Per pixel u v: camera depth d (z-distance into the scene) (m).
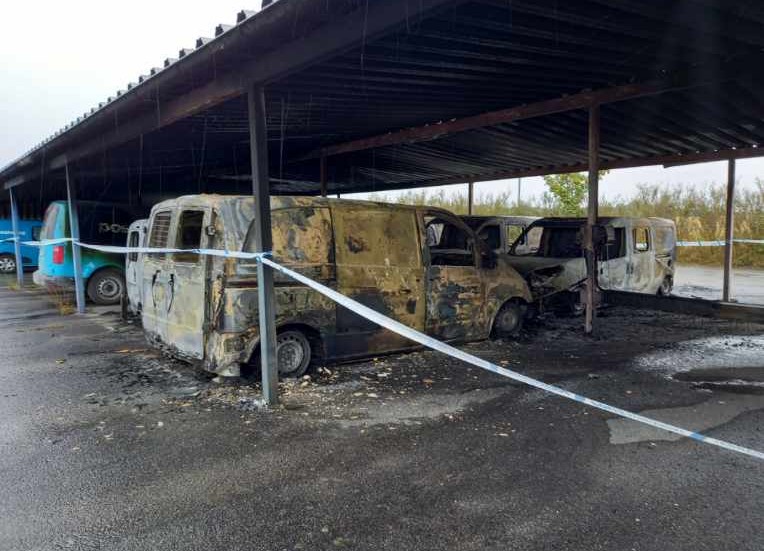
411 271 6.01
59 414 4.52
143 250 5.53
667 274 11.30
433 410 4.60
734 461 3.66
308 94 6.02
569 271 8.92
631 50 5.11
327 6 3.53
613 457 3.71
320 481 3.36
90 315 9.42
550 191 21.52
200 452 3.78
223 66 4.60
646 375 5.70
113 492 3.23
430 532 2.82
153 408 4.65
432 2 3.25
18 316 9.35
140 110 6.07
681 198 22.80
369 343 5.72
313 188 17.39
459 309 6.48
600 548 2.68
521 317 7.47
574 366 6.03
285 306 5.15
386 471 3.50
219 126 7.41
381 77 5.51
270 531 2.83
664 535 2.79
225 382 5.28
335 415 4.47
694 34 4.67
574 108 6.91
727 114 7.53
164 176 13.18
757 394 5.09
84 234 10.32
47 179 11.09
